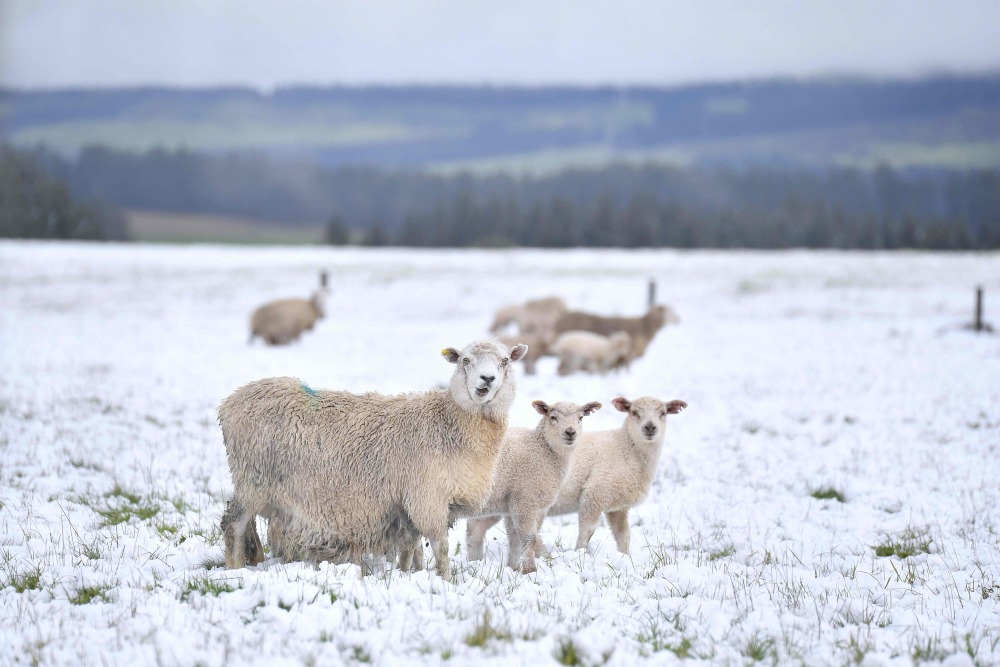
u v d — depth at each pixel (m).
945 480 12.34
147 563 8.25
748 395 19.17
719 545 9.96
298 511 8.11
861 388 19.83
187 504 10.73
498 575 8.27
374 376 21.62
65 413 15.56
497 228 135.62
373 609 6.93
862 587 8.23
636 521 10.99
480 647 6.27
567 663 6.14
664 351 27.02
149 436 14.29
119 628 6.55
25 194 114.00
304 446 8.10
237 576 7.58
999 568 8.91
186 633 6.47
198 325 33.16
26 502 10.22
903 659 6.28
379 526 8.16
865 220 135.25
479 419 8.12
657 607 7.42
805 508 11.34
